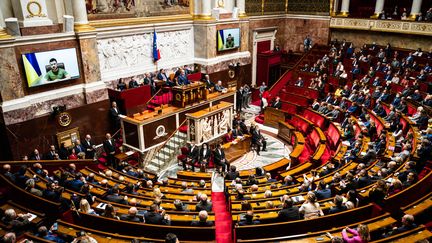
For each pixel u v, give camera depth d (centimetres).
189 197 1005
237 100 2119
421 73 1700
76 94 1472
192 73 1975
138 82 1784
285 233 747
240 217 805
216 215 941
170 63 1941
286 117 1841
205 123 1532
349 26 2338
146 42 1791
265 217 799
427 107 1433
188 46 2036
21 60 1290
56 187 919
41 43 1334
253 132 1638
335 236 648
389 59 2017
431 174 884
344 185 923
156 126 1494
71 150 1389
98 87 1525
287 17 2627
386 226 711
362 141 1317
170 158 1548
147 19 1755
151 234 770
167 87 1672
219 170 1333
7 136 1270
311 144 1566
